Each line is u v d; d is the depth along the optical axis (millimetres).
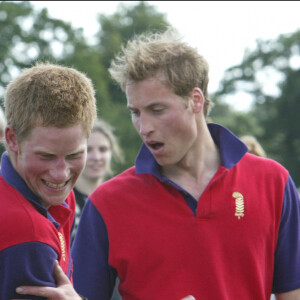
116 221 10344
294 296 10492
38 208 8398
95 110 8789
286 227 10547
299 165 126375
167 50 9867
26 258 7824
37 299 8008
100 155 17281
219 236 10016
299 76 131750
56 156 8141
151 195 10391
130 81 9852
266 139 130000
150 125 9773
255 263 10031
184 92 9859
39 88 8195
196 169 10531
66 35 130000
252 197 10328
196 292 9789
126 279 10227
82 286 10336
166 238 10047
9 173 8445
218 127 10945
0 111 10305
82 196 16859
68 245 9508
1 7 126062
